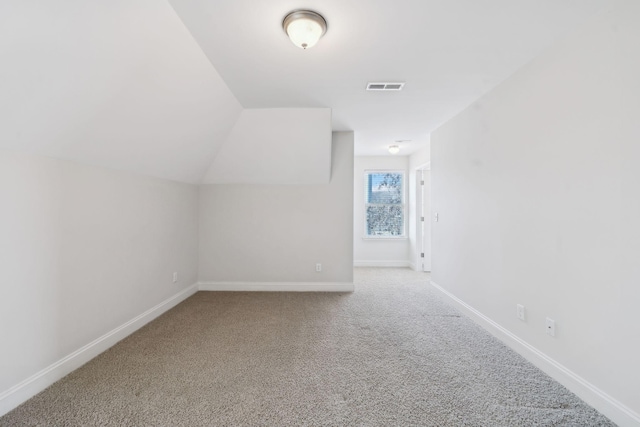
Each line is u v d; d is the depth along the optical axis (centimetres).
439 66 235
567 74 189
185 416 161
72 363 206
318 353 233
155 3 160
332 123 379
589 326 173
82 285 216
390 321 302
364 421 158
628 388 152
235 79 261
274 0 163
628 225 152
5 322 163
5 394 162
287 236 424
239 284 423
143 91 206
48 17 130
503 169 253
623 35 155
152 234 306
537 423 157
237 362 218
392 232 608
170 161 308
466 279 316
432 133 409
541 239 210
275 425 155
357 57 224
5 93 142
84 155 211
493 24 183
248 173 409
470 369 210
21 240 172
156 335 266
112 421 156
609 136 162
